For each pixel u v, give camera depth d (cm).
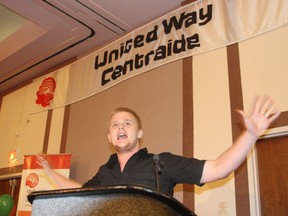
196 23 359
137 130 182
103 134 427
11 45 521
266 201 272
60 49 513
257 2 317
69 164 418
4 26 524
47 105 527
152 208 59
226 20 336
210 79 335
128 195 59
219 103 320
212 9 351
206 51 341
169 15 390
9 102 630
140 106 391
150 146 361
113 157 180
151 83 389
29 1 413
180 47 366
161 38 391
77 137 461
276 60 292
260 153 287
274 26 298
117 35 470
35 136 532
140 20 437
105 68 453
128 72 417
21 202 426
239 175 284
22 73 590
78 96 479
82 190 61
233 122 304
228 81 320
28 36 495
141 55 408
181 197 315
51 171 207
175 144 340
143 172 159
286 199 262
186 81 355
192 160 153
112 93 434
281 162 273
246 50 315
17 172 543
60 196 63
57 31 468
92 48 504
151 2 404
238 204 277
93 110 454
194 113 336
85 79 478
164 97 370
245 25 319
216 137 311
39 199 64
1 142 607
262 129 123
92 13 427
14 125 591
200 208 299
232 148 132
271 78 290
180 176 152
